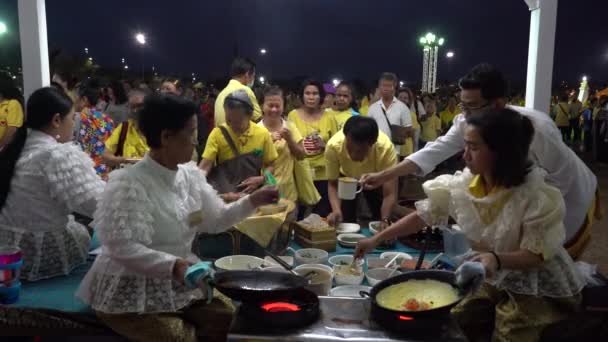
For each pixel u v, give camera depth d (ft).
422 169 10.31
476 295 7.83
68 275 10.14
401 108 20.34
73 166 9.44
